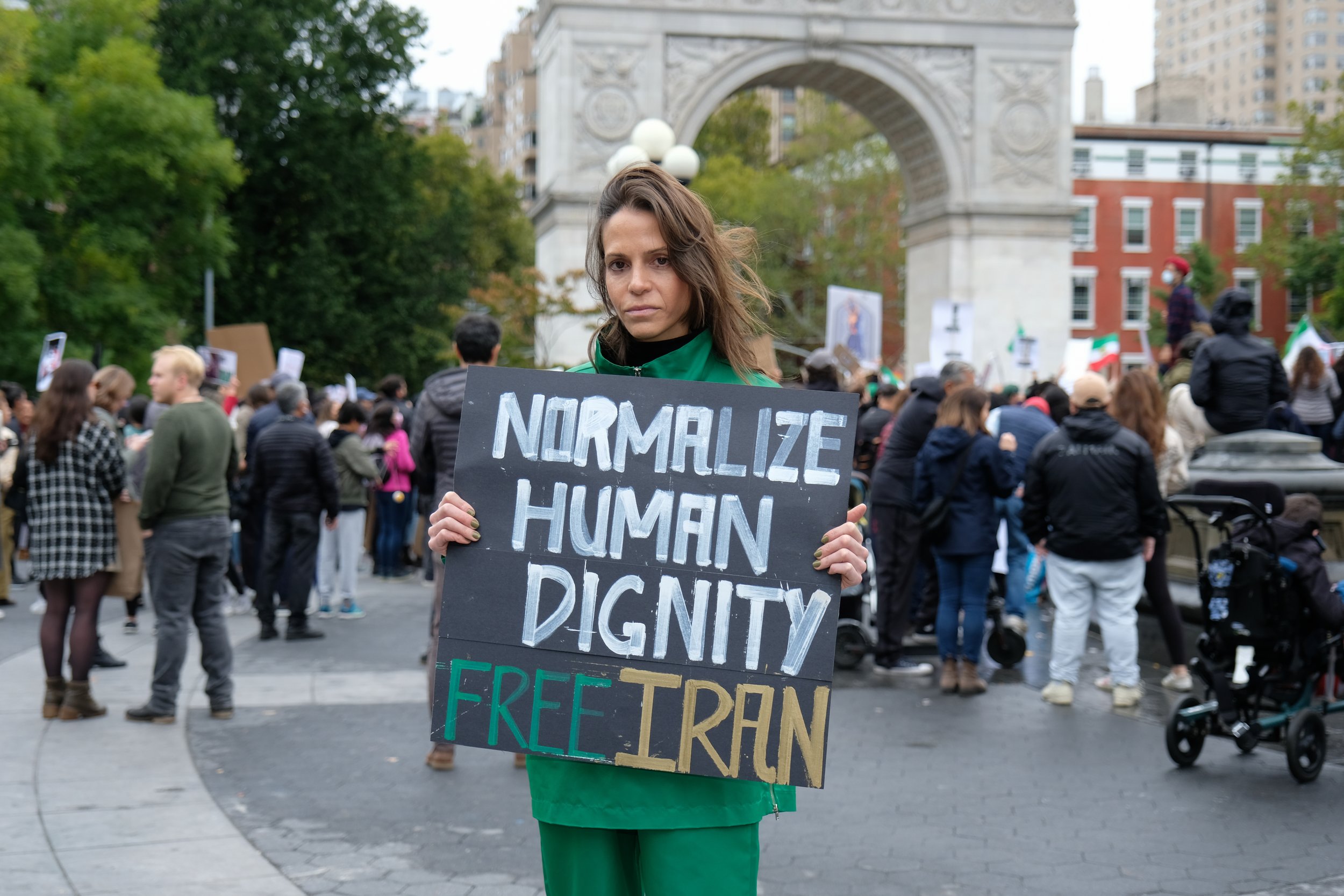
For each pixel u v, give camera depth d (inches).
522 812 239.0
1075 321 2356.1
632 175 109.3
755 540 106.6
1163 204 2374.5
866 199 2374.5
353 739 293.9
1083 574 330.0
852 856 215.2
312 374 1518.2
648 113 1304.1
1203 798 249.3
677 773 105.2
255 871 202.8
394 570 623.2
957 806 244.4
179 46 1451.8
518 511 110.5
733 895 106.2
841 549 104.6
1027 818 236.7
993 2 1359.5
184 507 300.7
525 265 2659.9
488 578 110.0
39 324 1246.3
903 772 270.1
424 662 396.5
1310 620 269.7
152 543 303.0
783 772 103.7
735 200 2401.6
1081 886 200.2
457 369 285.1
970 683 350.6
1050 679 368.5
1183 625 376.5
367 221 1541.6
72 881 195.2
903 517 382.9
